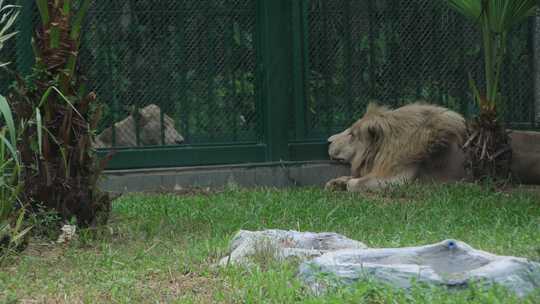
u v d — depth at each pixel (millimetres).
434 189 13703
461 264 7574
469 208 11852
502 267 7137
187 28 14758
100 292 7773
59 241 9945
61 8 10250
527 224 10562
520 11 13945
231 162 15000
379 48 15469
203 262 8750
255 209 12148
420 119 14906
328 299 6730
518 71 15609
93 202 10477
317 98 15328
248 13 14945
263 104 15070
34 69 10234
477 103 15570
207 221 11406
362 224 10914
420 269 7176
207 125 14930
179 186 14727
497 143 14305
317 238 9164
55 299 7613
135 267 8734
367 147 15000
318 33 15242
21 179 10539
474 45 15641
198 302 7270
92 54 14461
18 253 9266
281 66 15055
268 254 8469
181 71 14781
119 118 14656
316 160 15352
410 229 10453
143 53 14656
